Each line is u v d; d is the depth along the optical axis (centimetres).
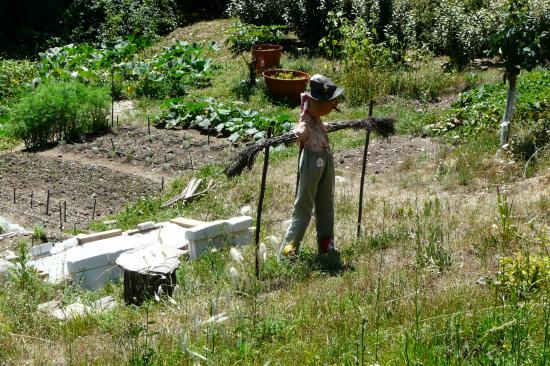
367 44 1816
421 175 1149
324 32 2145
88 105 1614
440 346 495
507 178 1054
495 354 475
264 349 540
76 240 962
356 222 913
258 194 1134
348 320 577
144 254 779
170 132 1597
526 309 535
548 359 461
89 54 2188
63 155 1499
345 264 752
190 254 870
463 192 1035
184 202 1168
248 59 2144
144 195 1254
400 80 1727
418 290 634
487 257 713
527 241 723
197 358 499
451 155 1209
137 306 702
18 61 2334
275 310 618
